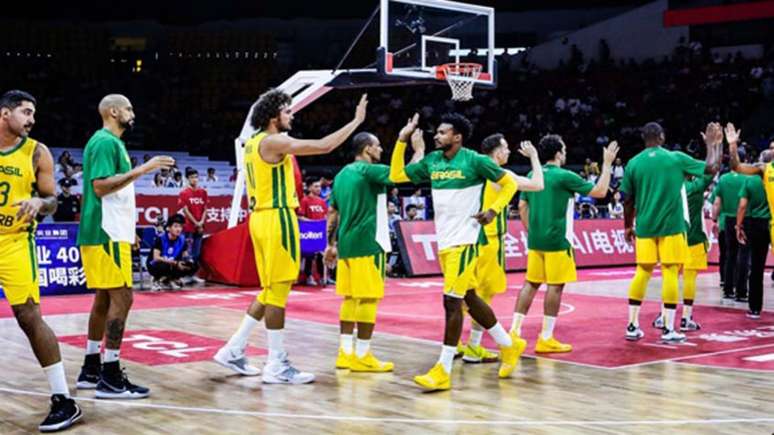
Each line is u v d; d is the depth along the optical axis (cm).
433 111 2594
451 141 577
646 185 762
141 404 536
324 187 1539
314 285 1288
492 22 1267
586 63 2738
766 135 2320
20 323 483
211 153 2419
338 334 817
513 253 1561
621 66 2667
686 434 468
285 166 590
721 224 1176
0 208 476
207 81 2631
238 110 2589
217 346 745
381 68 1165
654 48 2680
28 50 2541
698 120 2470
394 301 1097
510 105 2630
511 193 570
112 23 2716
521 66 2792
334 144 568
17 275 479
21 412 519
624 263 1712
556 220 705
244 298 1123
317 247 1261
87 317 934
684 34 2636
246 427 482
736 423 493
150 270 1212
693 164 749
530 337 809
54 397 485
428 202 1842
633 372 643
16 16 2644
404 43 1209
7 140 480
